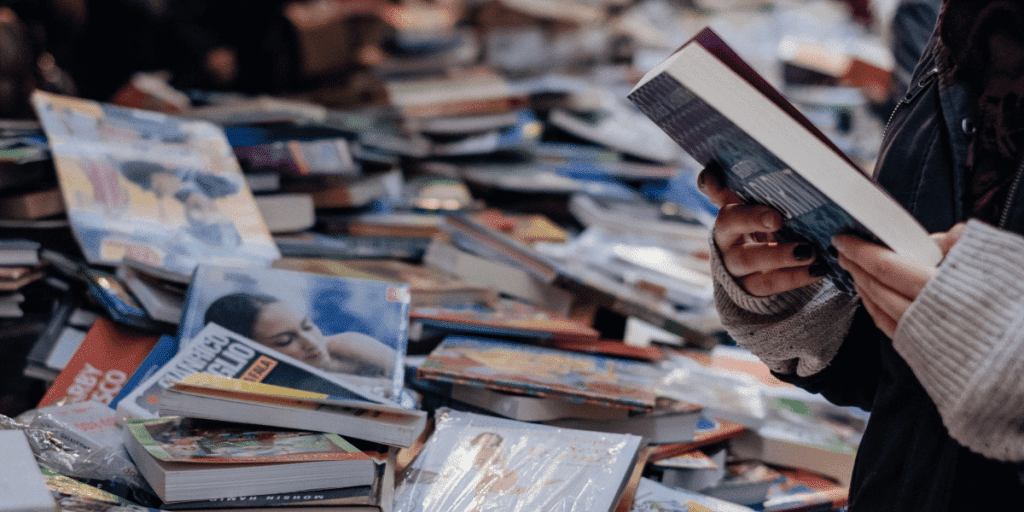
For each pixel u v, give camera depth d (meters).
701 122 0.75
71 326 1.36
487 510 0.94
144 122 1.79
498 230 2.02
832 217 0.72
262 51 3.71
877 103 3.57
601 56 4.12
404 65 3.21
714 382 1.55
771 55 4.10
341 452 0.90
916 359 0.66
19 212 1.47
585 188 2.70
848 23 4.58
